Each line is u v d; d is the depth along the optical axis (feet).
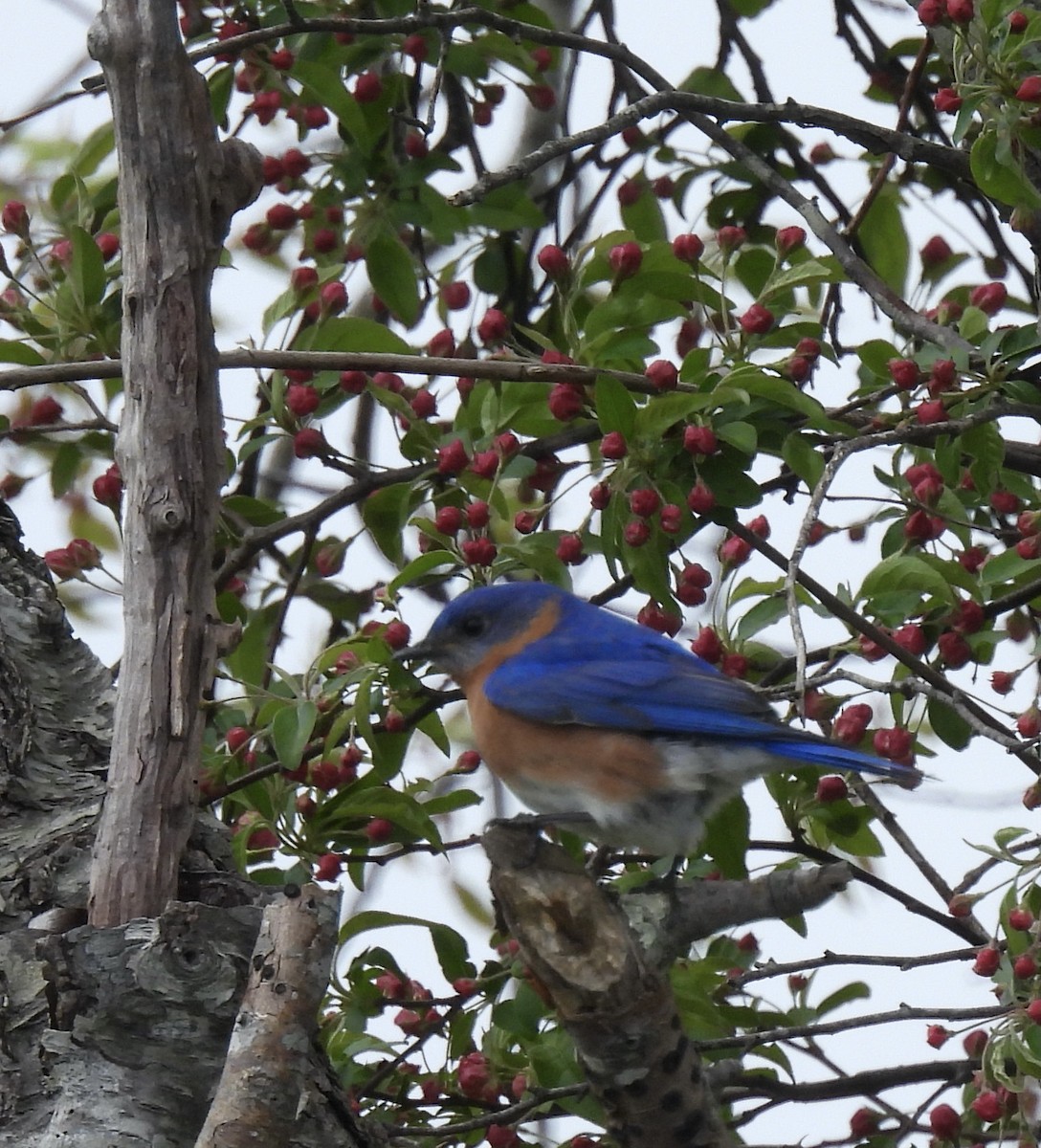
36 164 46.50
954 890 35.76
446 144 47.39
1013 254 46.01
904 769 31.68
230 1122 22.62
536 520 36.73
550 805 34.63
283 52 38.96
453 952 36.76
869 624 32.58
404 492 38.91
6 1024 24.91
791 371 35.17
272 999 23.44
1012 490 38.22
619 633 35.42
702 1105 24.75
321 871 35.04
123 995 24.75
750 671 37.37
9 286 37.24
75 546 35.91
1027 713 33.19
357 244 41.45
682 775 33.14
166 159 26.50
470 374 35.14
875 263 45.73
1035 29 32.07
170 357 26.73
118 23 26.35
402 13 41.19
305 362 35.40
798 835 36.60
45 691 29.60
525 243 49.73
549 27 44.39
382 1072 35.60
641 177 46.75
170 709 26.20
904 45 47.34
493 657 35.81
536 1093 33.88
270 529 38.19
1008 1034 30.81
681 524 33.42
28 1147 23.88
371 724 36.17
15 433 37.24
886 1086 36.32
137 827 25.81
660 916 24.53
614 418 32.30
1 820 27.73
